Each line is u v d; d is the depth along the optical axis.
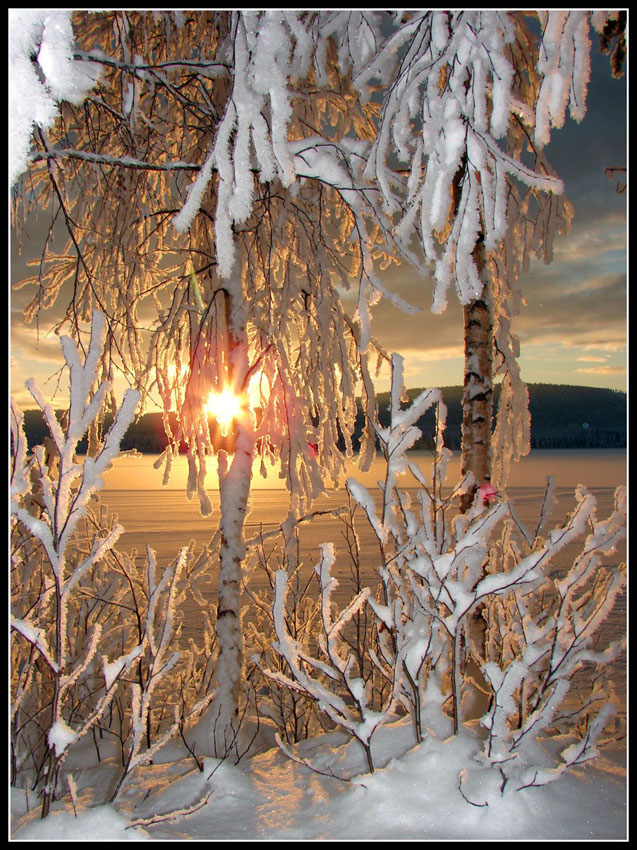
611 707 2.07
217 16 3.67
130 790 2.52
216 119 3.64
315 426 3.96
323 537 14.93
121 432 2.05
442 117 2.44
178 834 1.95
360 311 3.22
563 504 24.02
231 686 3.39
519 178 2.38
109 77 3.58
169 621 2.21
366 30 3.18
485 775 2.07
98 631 2.07
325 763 2.46
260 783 2.42
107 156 3.05
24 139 1.99
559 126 2.37
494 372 3.79
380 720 2.22
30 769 2.95
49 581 2.34
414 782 2.08
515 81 3.69
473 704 2.90
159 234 4.07
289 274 3.77
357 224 3.25
